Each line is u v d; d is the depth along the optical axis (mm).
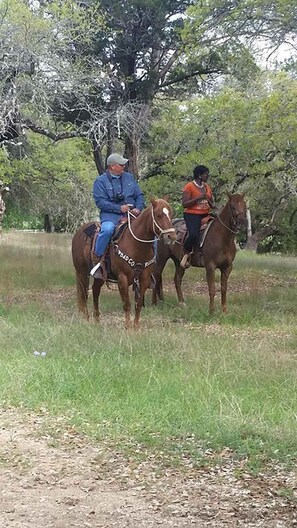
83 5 23391
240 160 23750
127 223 11422
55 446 6387
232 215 13406
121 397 7703
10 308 13398
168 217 10977
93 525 4984
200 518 5094
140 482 5676
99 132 21281
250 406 7301
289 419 6910
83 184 32531
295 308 14281
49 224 49250
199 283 19438
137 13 22484
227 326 12422
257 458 6074
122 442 6453
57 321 11688
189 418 6949
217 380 8195
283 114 21172
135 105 22422
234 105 22812
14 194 36188
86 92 21250
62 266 21422
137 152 23703
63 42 20750
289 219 38062
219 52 21125
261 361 9008
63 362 8820
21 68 20141
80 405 7434
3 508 5215
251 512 5176
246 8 16328
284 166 24125
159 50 23547
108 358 9023
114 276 11711
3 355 9227
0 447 6371
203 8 17141
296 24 16094
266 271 22922
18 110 20406
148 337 10180
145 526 4973
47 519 5062
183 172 23703
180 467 5945
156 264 14773
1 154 22562
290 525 5000
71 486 5605
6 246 29469
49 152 29641
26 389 7832
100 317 13227
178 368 8656
